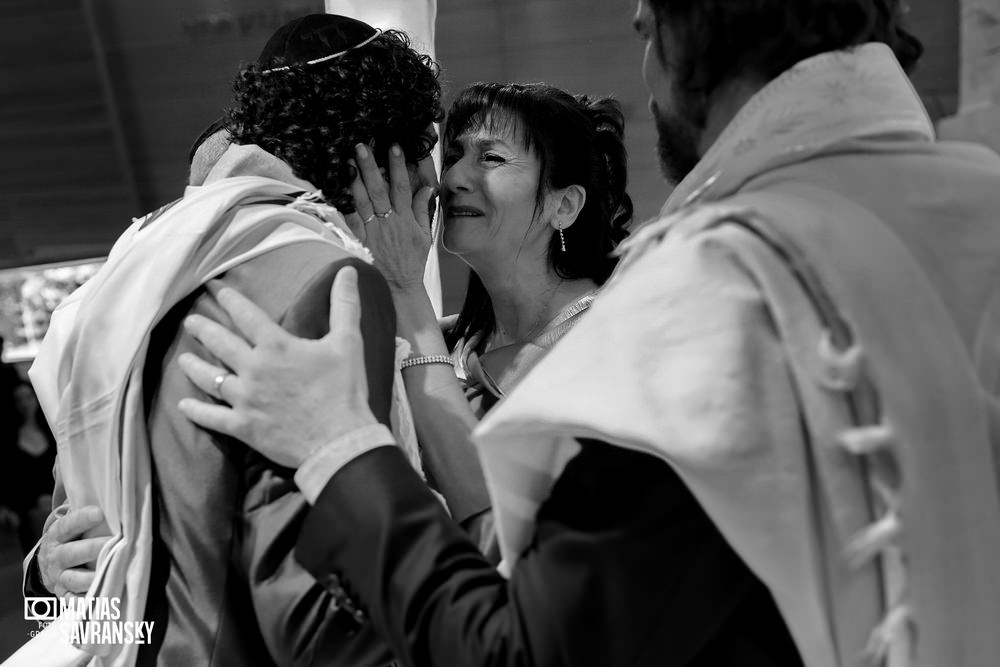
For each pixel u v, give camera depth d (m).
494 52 2.36
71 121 3.74
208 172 1.27
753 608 0.81
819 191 0.80
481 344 1.72
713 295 0.75
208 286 1.05
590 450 0.81
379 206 1.33
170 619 1.02
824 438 0.72
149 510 1.03
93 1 3.34
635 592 0.77
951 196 0.83
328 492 0.93
